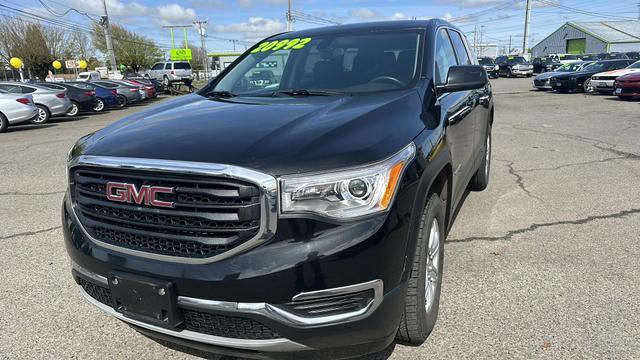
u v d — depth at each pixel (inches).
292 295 76.2
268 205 75.6
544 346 104.4
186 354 107.3
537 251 152.7
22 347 111.0
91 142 96.7
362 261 77.4
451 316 116.8
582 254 149.7
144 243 83.8
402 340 104.1
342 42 145.9
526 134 388.2
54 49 2175.2
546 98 732.0
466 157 149.5
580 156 294.4
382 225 79.4
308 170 77.3
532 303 121.6
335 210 77.9
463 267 142.4
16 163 332.2
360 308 79.8
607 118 470.9
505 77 1561.3
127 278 83.4
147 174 81.3
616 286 129.0
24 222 197.3
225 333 80.4
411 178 86.2
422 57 130.3
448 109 121.5
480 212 191.3
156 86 1315.2
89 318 122.9
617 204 197.6
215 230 77.7
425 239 96.1
